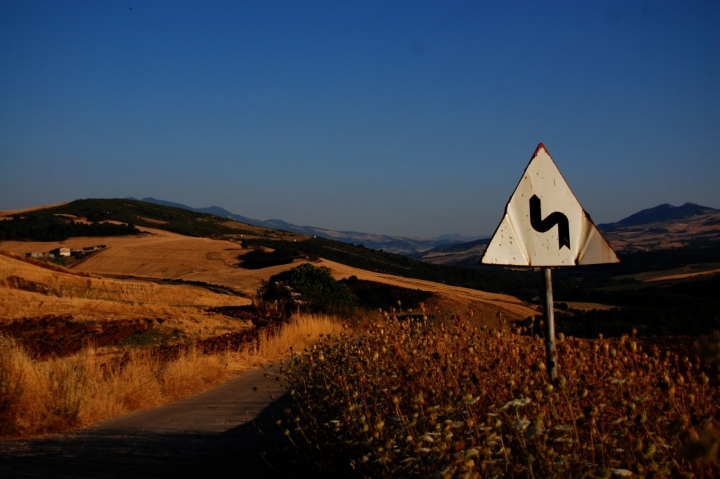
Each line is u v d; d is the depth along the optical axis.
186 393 10.51
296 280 29.72
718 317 12.81
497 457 3.15
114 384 9.47
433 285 62.62
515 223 4.17
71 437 7.43
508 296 45.06
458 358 4.79
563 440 2.98
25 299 23.47
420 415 3.84
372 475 3.93
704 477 2.74
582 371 4.25
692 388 3.67
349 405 4.24
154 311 23.62
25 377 8.32
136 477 5.55
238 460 6.02
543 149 4.24
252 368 13.08
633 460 2.85
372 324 7.29
